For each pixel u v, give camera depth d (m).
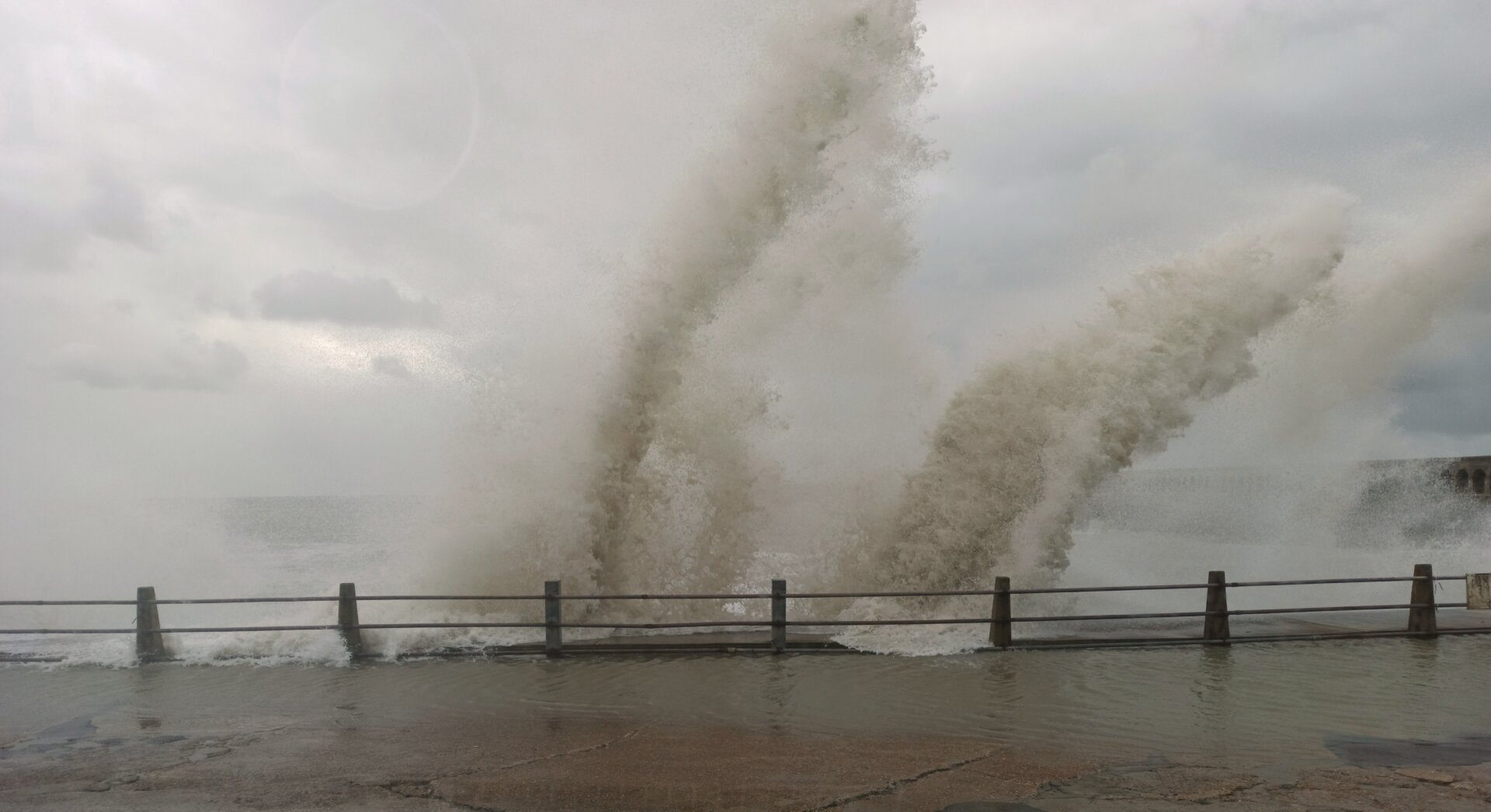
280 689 10.29
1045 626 14.09
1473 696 9.70
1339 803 6.50
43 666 11.69
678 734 8.38
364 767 7.37
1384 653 12.13
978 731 8.42
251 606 18.84
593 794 6.70
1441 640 13.00
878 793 6.72
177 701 9.77
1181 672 10.92
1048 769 7.29
